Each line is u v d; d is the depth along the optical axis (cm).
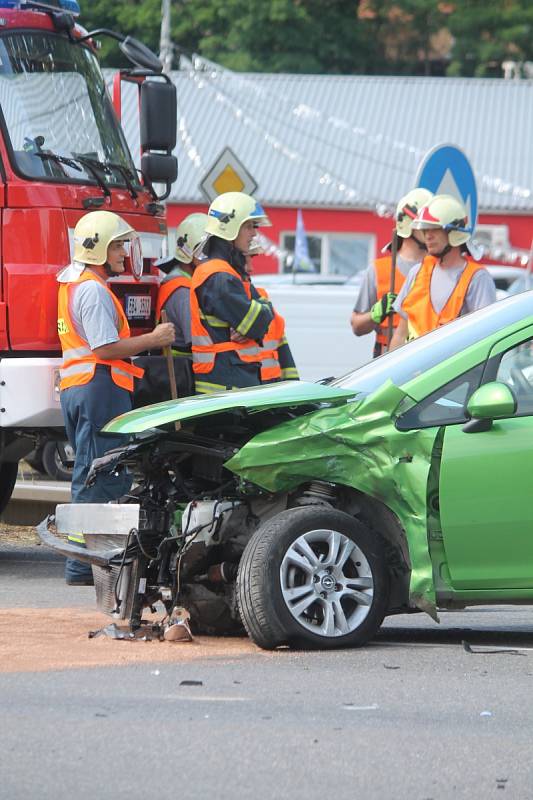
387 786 1188
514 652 1773
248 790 1170
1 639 1772
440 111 10494
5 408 2345
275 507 1822
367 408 1773
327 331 4353
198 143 9862
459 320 1939
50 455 3662
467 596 1756
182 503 1830
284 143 9925
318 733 1342
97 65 2602
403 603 1814
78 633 1838
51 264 2339
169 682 1547
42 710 1409
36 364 2331
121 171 2525
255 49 12875
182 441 1812
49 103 2450
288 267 9356
